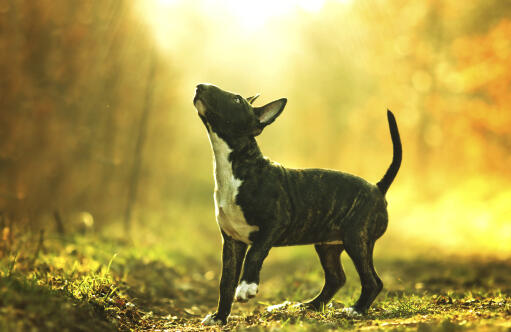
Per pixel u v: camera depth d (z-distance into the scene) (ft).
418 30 67.21
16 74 28.25
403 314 15.96
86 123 34.09
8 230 20.94
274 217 15.20
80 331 13.15
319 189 15.99
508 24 58.59
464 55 60.85
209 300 24.97
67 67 30.86
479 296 20.01
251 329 13.88
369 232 16.08
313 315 15.88
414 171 71.77
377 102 78.74
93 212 36.76
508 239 39.11
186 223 48.67
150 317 18.07
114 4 31.71
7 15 27.53
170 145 52.60
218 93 15.17
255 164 15.43
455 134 67.10
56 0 29.25
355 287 23.08
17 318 12.10
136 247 29.22
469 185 59.82
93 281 17.33
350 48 71.51
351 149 87.97
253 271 14.83
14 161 29.30
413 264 33.53
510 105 58.95
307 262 35.70
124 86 35.88
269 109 15.69
